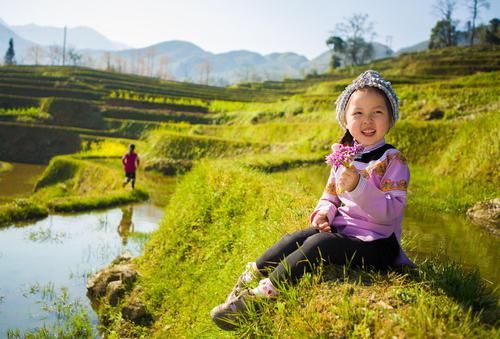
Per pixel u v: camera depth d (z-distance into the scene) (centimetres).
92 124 5425
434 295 264
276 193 579
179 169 2556
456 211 897
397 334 231
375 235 285
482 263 550
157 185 2139
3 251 1012
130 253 935
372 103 293
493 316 249
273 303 296
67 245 1078
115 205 1605
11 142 4506
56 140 4569
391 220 282
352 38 10669
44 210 1404
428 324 229
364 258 285
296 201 526
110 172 2203
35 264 926
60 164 2647
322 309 268
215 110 5759
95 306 706
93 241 1121
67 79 7544
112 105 6056
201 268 606
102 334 611
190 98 6862
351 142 325
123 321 601
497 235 706
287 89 9231
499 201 842
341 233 301
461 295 264
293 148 2467
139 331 575
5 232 1184
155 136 3189
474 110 2166
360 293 271
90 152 3934
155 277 667
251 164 1681
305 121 3566
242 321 300
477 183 1102
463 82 3422
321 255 288
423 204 959
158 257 727
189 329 502
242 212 628
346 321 252
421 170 1473
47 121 5350
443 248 615
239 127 3369
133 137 4934
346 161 275
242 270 451
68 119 5484
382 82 293
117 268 764
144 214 1461
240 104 5597
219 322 307
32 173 3647
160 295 627
